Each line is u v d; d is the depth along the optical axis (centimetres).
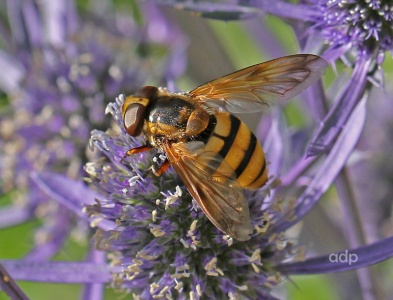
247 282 19
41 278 20
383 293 22
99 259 21
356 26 19
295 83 19
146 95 19
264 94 19
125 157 19
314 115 21
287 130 21
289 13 20
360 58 19
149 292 19
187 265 19
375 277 21
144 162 19
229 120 18
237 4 20
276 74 19
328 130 19
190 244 19
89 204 19
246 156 18
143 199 19
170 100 19
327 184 19
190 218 19
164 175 19
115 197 19
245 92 19
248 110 19
